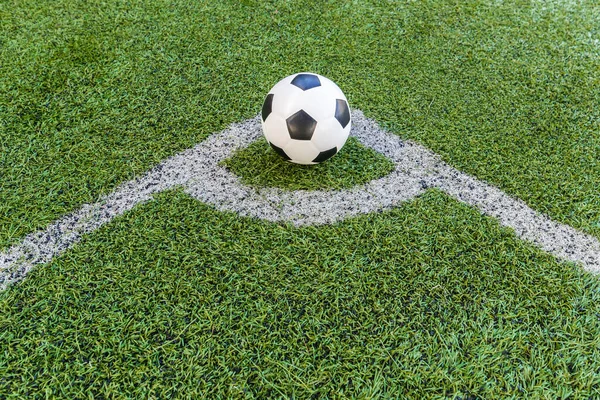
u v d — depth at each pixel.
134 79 2.93
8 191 2.24
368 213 2.15
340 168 2.38
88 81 2.91
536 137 2.57
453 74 3.02
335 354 1.65
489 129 2.62
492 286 1.87
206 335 1.70
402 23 3.48
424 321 1.75
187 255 1.96
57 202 2.20
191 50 3.18
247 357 1.64
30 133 2.55
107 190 2.26
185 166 2.39
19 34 3.31
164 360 1.64
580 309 1.80
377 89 2.89
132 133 2.56
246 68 3.03
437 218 2.13
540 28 3.47
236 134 2.57
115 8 3.59
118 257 1.96
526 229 2.10
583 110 2.75
